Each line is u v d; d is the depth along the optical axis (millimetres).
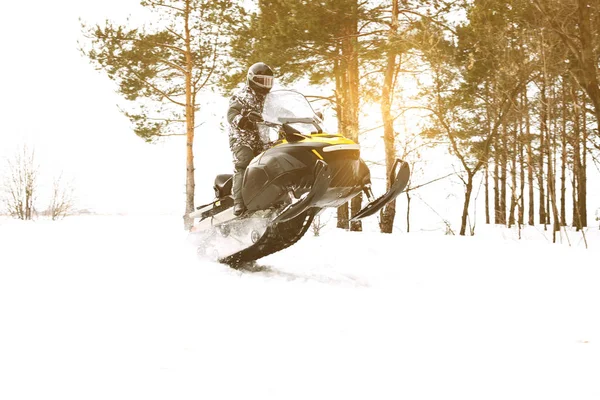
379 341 3422
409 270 6883
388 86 16266
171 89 24266
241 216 6746
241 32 18828
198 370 2832
